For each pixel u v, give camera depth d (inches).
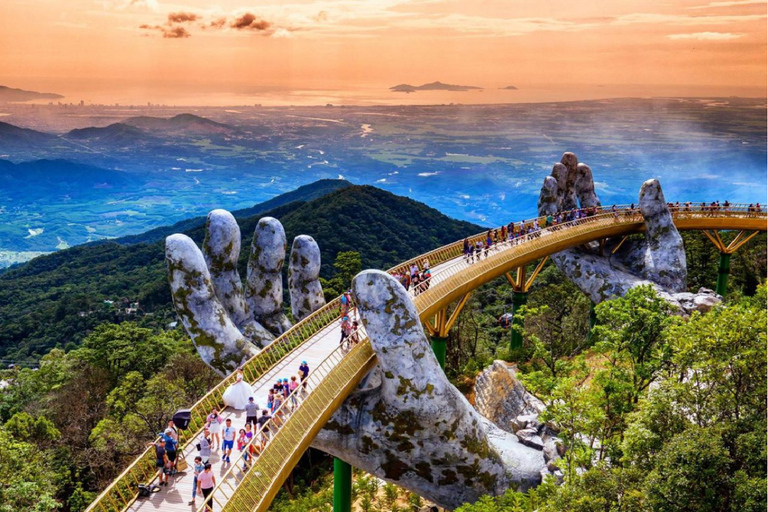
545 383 1317.7
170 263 1375.5
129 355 2662.4
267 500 877.2
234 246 1515.7
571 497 943.7
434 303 1512.1
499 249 1969.7
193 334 1378.0
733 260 2967.5
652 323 1294.3
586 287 2319.1
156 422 2076.8
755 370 944.9
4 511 1358.3
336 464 1419.8
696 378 1007.0
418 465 1304.1
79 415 2266.2
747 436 849.5
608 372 1261.1
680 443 853.2
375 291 1221.7
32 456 1784.0
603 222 2319.1
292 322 1707.7
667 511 829.2
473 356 2534.5
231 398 1125.7
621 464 1056.8
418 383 1237.1
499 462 1363.2
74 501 1866.4
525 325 2309.3
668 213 2324.1
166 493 894.4
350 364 1206.9
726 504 820.6
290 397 1046.4
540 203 2463.1
